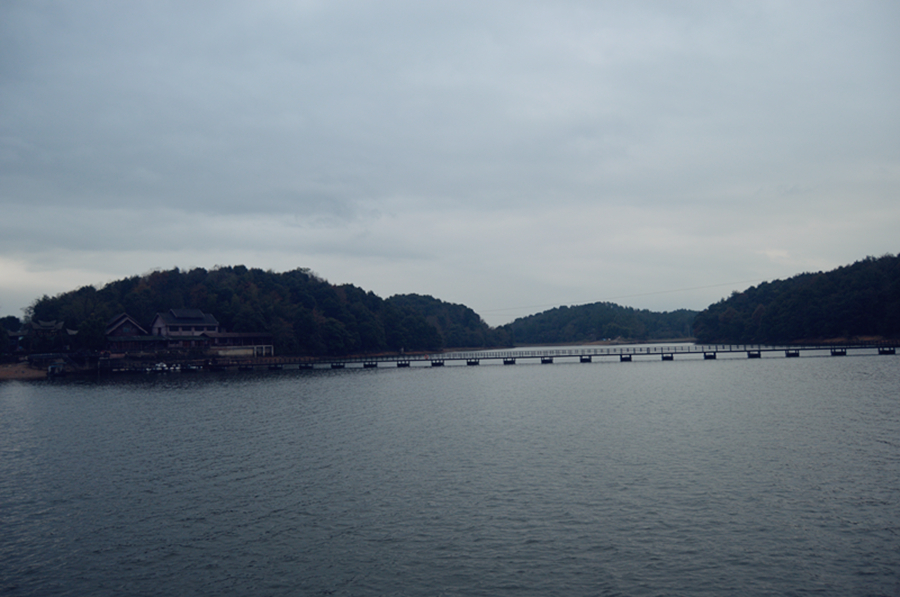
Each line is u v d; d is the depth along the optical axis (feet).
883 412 162.40
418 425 170.19
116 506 99.86
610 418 170.91
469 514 90.74
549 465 117.19
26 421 195.62
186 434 162.91
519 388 273.54
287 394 264.52
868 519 83.51
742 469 109.60
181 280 623.77
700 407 186.70
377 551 78.64
